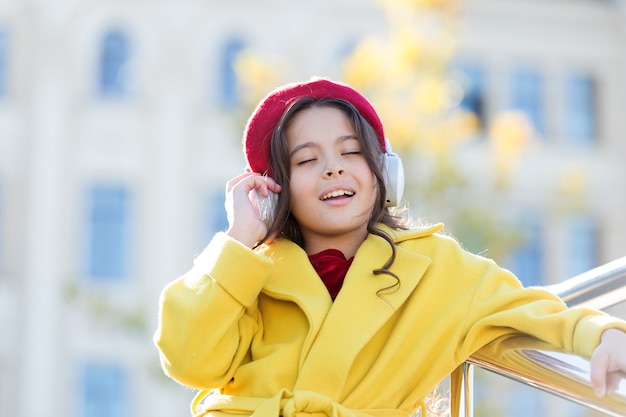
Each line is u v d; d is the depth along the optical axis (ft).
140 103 84.33
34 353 80.59
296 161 9.22
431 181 52.47
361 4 86.12
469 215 53.31
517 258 86.63
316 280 9.02
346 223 9.07
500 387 55.42
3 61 83.61
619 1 88.94
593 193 87.92
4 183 82.64
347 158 9.17
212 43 85.20
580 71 89.20
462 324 8.55
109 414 80.12
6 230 82.33
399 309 8.82
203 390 9.17
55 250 82.43
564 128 88.43
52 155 83.15
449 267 8.87
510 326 8.20
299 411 8.25
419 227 9.47
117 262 83.15
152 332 81.61
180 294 8.82
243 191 9.21
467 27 87.56
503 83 87.92
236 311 8.73
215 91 85.05
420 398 8.61
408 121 51.37
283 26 85.71
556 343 7.82
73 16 84.17
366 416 8.32
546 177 86.94
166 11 84.79
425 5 51.70
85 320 80.74
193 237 83.82
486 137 85.81
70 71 83.92
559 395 7.72
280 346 8.82
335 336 8.59
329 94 9.33
